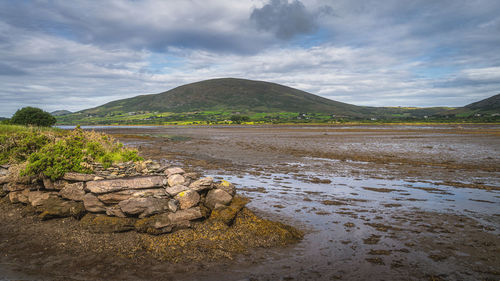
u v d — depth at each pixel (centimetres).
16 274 590
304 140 4619
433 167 2022
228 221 816
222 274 603
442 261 654
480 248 720
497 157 2505
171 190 845
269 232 796
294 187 1405
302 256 683
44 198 907
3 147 1084
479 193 1294
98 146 1043
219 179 1585
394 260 660
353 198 1200
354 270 616
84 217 839
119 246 716
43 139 1155
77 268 619
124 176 909
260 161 2341
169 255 679
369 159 2439
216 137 5631
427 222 909
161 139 5019
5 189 998
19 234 775
